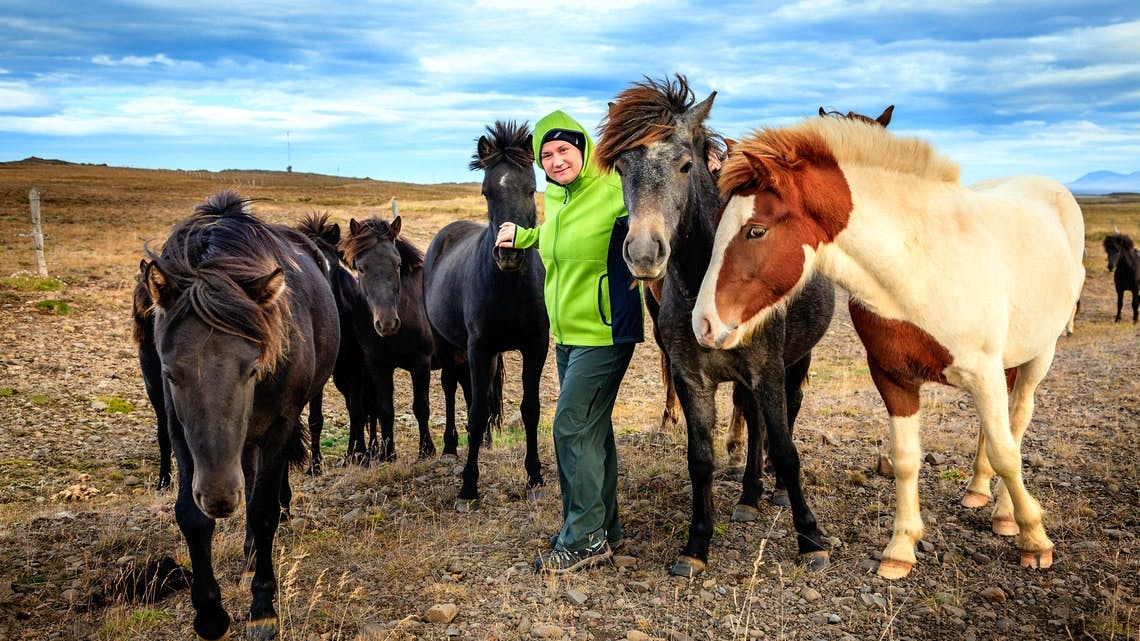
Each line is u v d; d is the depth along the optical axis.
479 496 5.19
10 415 7.85
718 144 3.78
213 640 3.27
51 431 7.52
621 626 3.31
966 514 4.41
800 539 3.85
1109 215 58.78
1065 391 7.70
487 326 5.29
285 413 3.54
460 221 7.48
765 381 3.70
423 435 7.02
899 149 3.42
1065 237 4.29
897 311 3.46
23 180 68.50
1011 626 3.22
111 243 22.42
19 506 5.55
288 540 4.52
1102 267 27.77
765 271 3.19
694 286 3.64
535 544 4.23
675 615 3.38
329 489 5.69
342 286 7.00
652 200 3.15
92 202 39.88
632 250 3.07
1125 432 5.88
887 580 3.64
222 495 2.70
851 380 10.14
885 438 6.20
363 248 6.55
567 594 3.56
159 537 4.63
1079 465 5.15
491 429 7.48
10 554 4.36
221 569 4.16
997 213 3.78
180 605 3.70
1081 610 3.31
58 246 20.92
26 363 9.70
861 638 3.17
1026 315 3.76
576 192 3.73
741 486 5.12
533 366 5.41
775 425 3.73
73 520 4.96
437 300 6.50
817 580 3.66
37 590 3.90
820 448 5.87
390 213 33.19
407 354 6.91
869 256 3.36
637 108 3.25
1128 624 3.10
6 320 11.63
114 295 14.01
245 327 2.81
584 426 3.80
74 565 4.21
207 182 81.62
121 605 3.69
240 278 3.06
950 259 3.38
